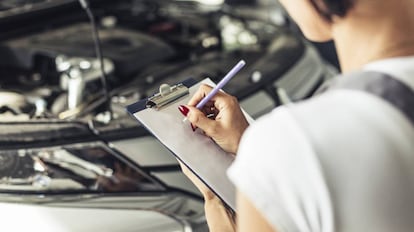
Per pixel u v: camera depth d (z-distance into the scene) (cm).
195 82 114
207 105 106
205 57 190
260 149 62
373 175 60
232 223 99
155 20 222
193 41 202
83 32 204
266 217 63
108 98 156
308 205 61
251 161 62
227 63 182
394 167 61
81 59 183
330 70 198
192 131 103
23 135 139
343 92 64
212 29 211
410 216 62
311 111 63
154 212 125
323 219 61
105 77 162
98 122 145
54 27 206
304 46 197
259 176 62
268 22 219
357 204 60
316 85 178
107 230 121
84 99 162
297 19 71
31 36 199
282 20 242
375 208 60
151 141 140
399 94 62
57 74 186
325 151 60
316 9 67
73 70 176
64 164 133
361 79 64
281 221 62
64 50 188
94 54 186
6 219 124
